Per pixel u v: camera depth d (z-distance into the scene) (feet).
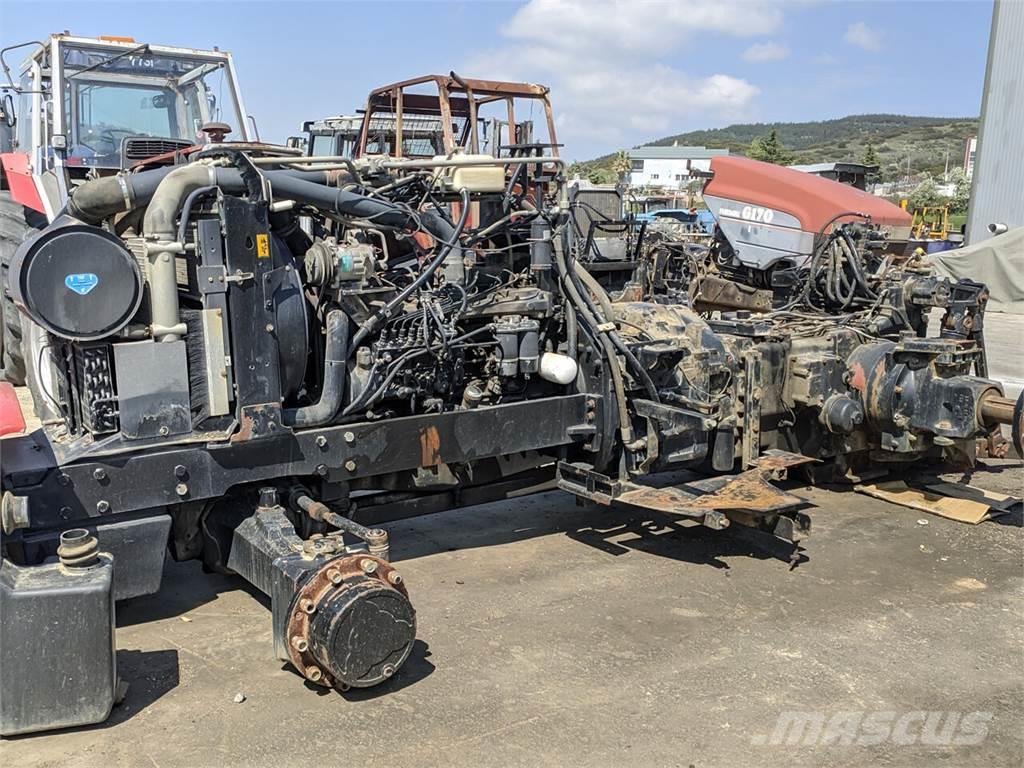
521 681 10.14
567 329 13.67
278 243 11.27
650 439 13.82
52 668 8.70
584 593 12.67
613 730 9.18
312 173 12.03
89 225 9.82
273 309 10.78
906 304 17.93
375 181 12.86
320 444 11.32
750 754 8.81
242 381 10.62
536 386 13.87
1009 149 51.13
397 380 12.13
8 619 8.50
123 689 9.57
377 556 10.14
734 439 14.67
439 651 10.83
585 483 13.82
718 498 13.15
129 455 10.12
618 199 27.78
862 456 17.87
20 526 9.27
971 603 12.57
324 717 9.32
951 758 8.80
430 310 12.10
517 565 13.71
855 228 21.29
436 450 12.23
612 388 13.69
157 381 10.16
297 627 9.39
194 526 11.48
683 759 8.70
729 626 11.68
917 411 15.31
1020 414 14.21
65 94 21.21
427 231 12.32
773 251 26.61
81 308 9.62
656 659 10.72
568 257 13.64
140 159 20.71
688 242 33.86
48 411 12.26
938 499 16.94
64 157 20.42
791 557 13.82
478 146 24.98
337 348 11.37
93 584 8.79
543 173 16.22
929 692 10.10
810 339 16.25
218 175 10.34
